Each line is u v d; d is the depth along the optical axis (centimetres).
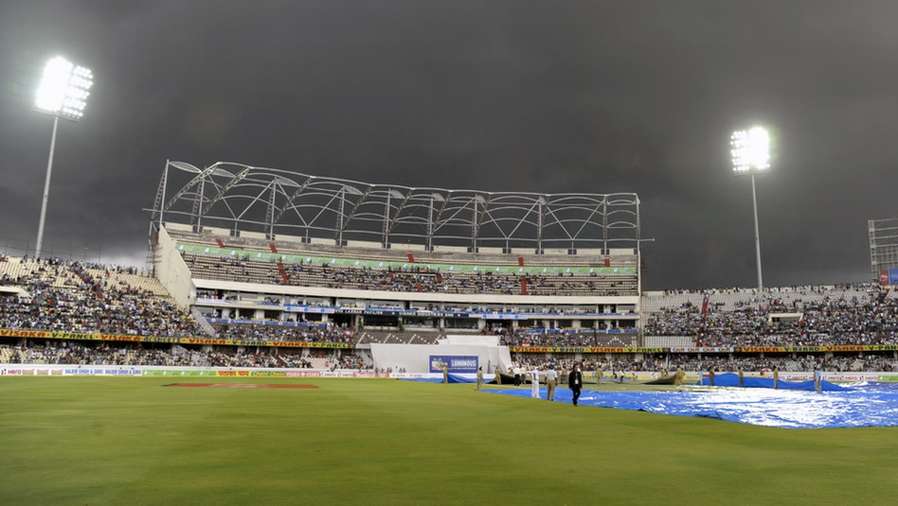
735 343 9188
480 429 1702
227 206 10250
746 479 974
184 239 9869
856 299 9412
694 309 10325
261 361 8169
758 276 9806
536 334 10194
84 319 7562
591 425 1827
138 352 7638
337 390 4312
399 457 1184
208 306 9062
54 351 7000
